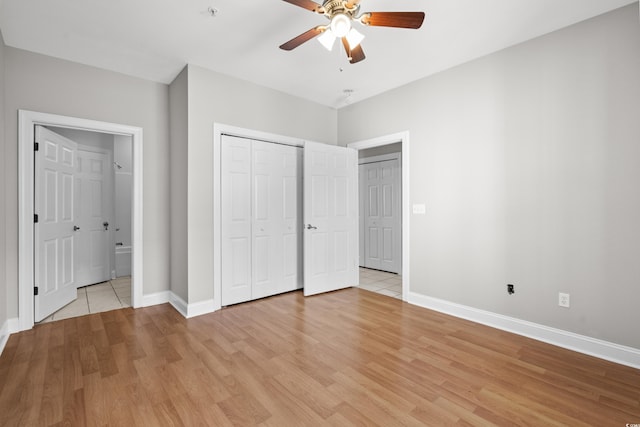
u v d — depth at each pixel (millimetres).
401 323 2926
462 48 2795
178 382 1935
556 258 2504
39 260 2934
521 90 2689
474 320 2984
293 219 3992
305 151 3799
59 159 3291
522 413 1653
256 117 3586
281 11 2287
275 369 2092
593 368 2119
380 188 5559
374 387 1889
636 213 2154
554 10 2250
